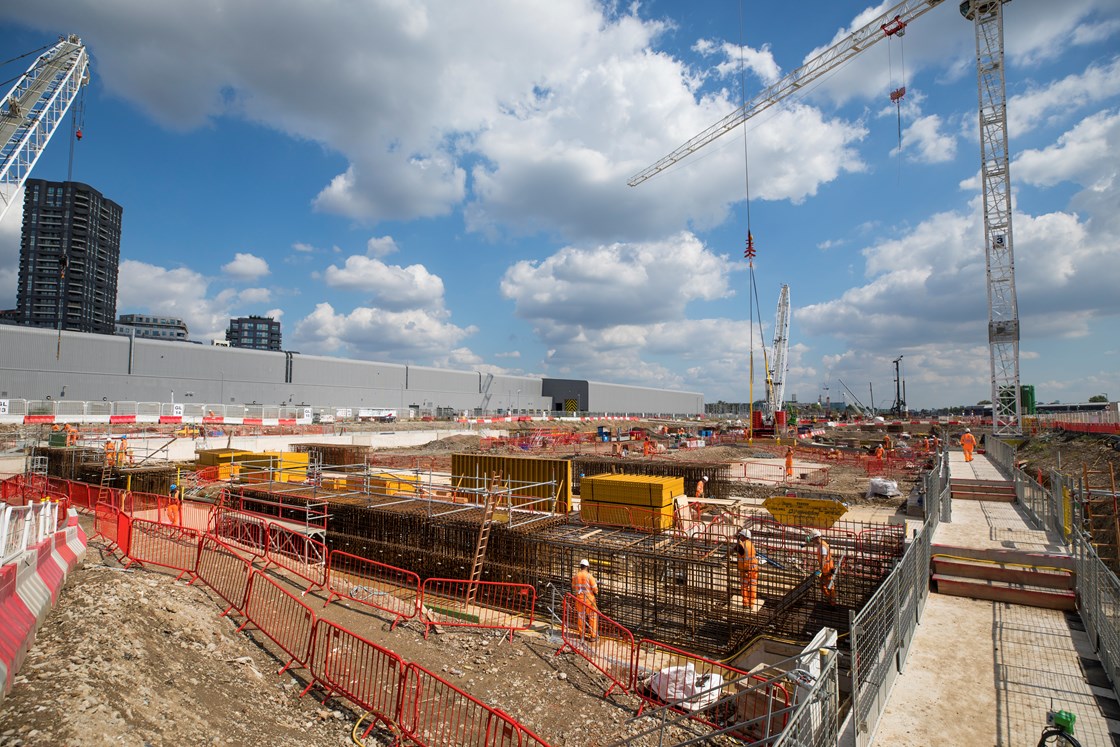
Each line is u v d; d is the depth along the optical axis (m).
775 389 92.25
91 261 182.12
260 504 22.22
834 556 14.92
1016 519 18.81
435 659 10.60
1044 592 12.04
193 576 13.07
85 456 28.42
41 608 8.52
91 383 60.03
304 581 14.29
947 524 17.91
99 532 16.81
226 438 42.97
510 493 18.97
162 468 25.88
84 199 179.88
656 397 162.88
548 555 16.20
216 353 71.56
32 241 172.75
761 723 9.13
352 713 8.74
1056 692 8.59
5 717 6.02
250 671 9.27
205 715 7.42
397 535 18.44
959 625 11.17
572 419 109.25
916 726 7.79
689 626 13.44
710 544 16.61
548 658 11.16
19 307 173.50
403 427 71.69
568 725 8.92
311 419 65.19
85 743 5.75
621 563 15.90
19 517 8.85
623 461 34.12
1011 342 60.12
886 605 8.67
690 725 9.08
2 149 53.97
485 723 8.70
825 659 6.27
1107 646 9.09
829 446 58.25
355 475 22.00
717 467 31.19
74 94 59.66
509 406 120.56
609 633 13.47
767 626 12.43
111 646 7.81
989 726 7.75
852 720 6.71
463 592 16.19
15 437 38.47
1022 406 65.19
